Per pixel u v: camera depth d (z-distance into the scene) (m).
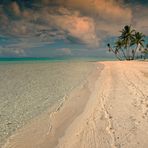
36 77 19.41
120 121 6.30
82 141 5.18
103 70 23.58
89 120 6.59
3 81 16.97
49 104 8.86
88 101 8.91
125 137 5.22
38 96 10.55
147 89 10.57
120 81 13.73
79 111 7.61
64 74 21.17
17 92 11.84
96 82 13.90
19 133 5.81
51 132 5.82
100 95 9.84
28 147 4.97
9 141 5.30
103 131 5.69
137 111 7.12
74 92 11.09
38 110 8.02
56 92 11.40
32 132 5.85
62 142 5.18
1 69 32.91
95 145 4.94
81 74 20.27
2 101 9.66
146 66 29.83
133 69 23.56
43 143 5.15
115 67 28.48
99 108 7.78
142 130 5.56
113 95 9.65
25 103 9.20
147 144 4.81
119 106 7.84
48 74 22.03
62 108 8.13
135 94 9.58
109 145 4.89
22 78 18.92
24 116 7.32
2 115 7.49
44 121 6.73
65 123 6.48
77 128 6.02
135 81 13.41
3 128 6.21
